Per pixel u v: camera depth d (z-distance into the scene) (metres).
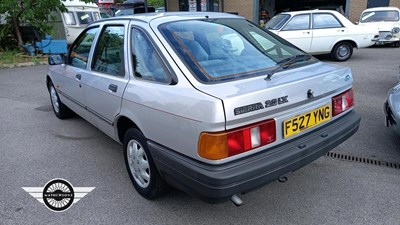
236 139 2.09
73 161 3.72
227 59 2.63
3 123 5.07
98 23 3.71
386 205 2.75
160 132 2.44
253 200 2.89
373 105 5.38
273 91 2.20
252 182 2.14
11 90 7.34
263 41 3.08
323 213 2.68
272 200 2.88
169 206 2.83
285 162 2.29
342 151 3.77
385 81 7.07
